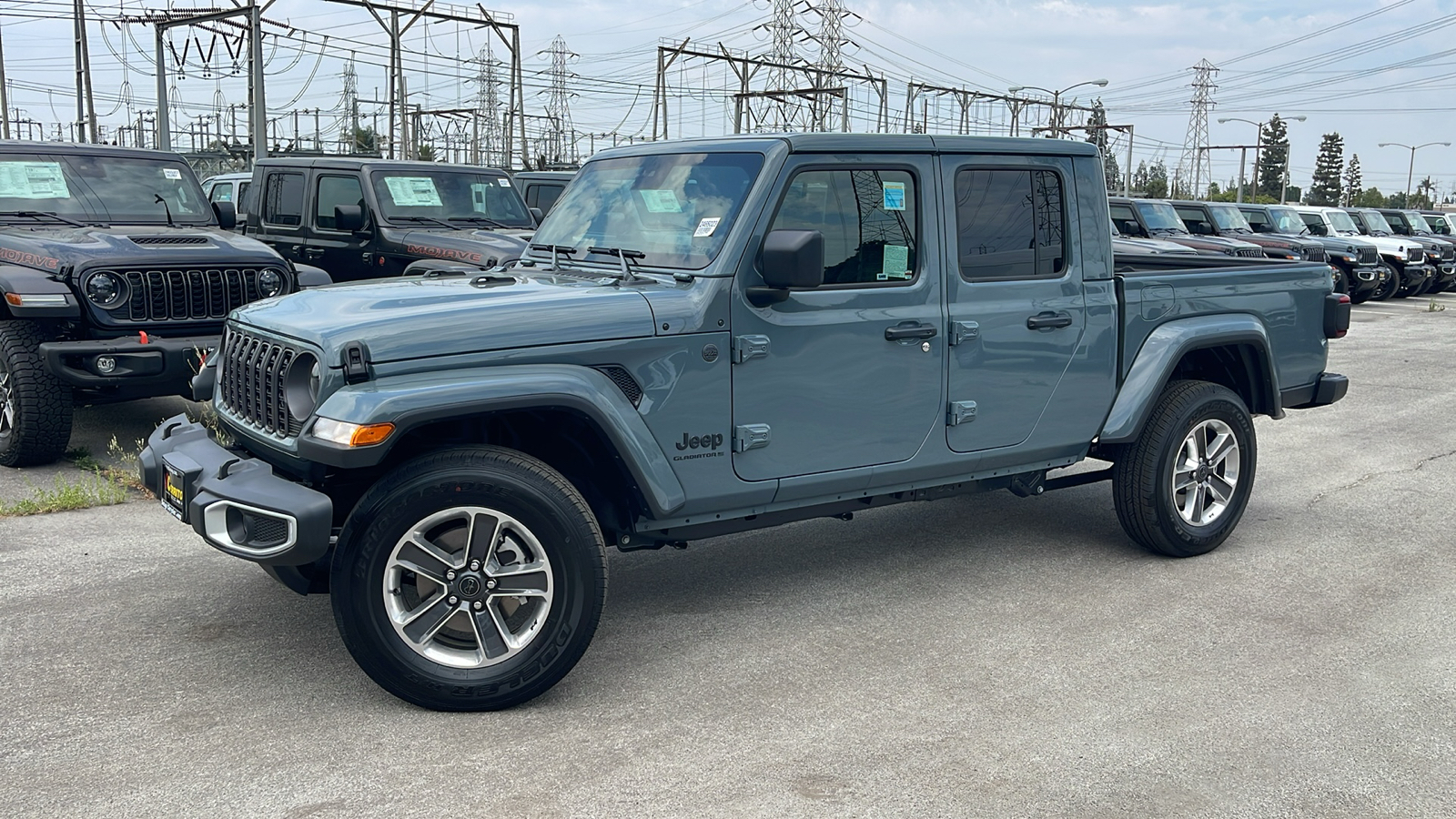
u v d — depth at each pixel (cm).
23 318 688
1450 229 3278
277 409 383
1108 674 411
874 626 458
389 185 1088
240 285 745
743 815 311
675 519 415
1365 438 873
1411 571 538
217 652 419
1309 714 379
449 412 352
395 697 384
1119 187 5722
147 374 685
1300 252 1891
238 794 318
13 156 839
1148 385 519
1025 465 505
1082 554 559
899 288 448
